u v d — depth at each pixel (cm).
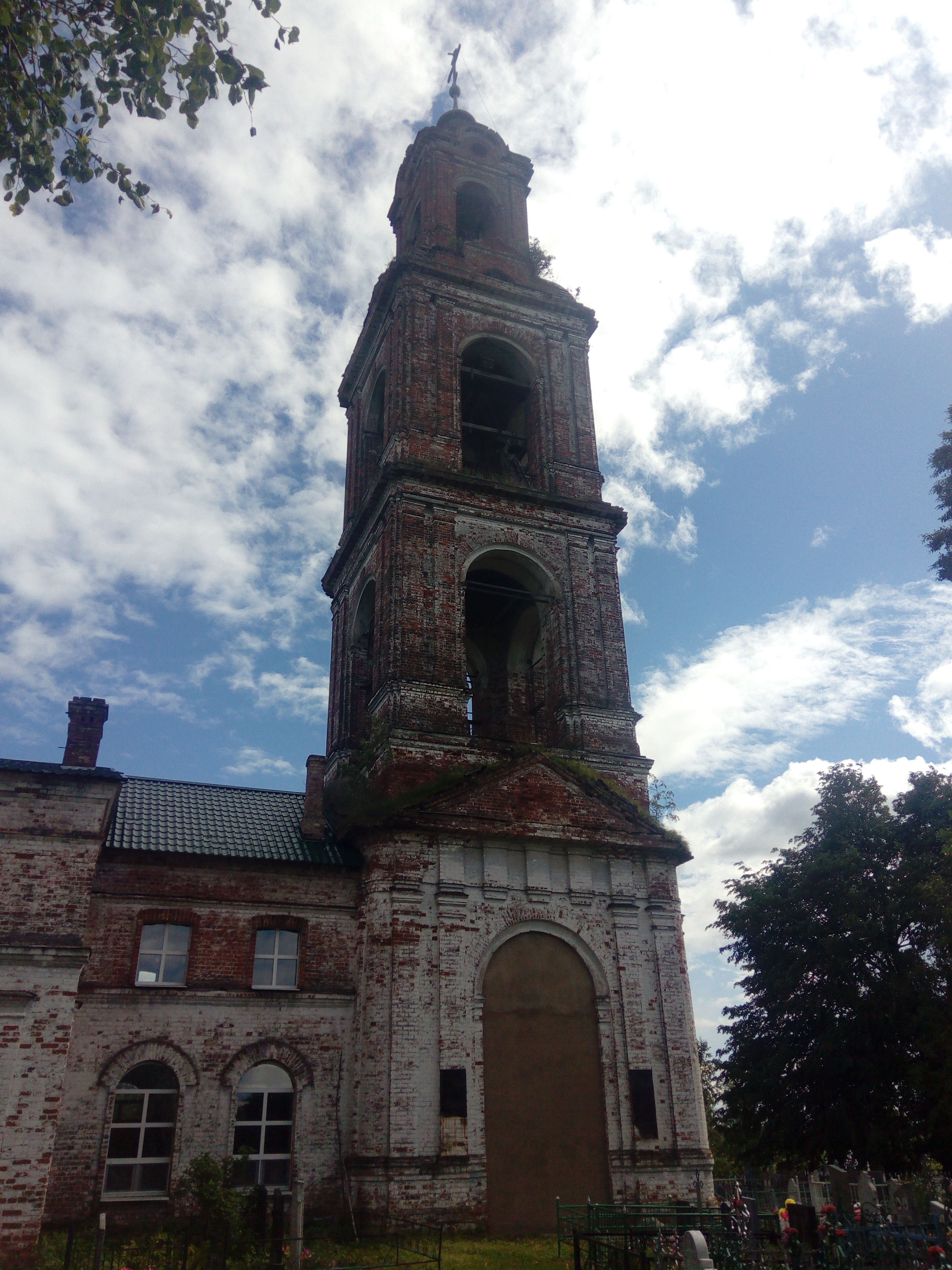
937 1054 2658
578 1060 2305
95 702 2545
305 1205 2038
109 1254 1658
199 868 2314
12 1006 1744
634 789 2809
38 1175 1648
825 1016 3006
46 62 1010
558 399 3441
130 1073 2089
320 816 2609
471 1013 2252
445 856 2403
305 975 2297
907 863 3014
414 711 2656
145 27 987
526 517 3105
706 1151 2289
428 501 2978
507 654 3325
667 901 2558
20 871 1841
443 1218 2023
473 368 3547
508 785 2536
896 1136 2775
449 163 3853
